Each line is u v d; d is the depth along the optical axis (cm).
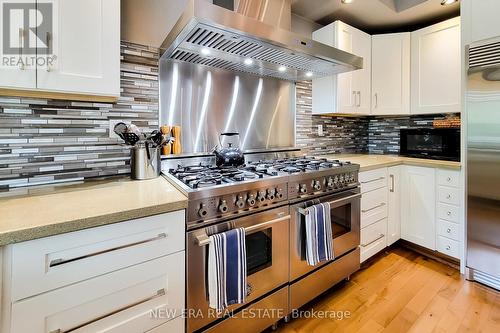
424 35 247
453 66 230
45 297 83
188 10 120
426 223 228
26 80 103
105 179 149
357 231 198
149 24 162
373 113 268
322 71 206
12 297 78
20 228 77
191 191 114
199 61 179
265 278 143
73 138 141
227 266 120
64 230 84
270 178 143
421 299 175
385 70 263
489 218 186
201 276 119
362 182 207
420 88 252
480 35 186
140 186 132
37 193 118
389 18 250
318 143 271
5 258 77
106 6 120
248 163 199
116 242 95
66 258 86
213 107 193
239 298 124
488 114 184
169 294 110
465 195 199
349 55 186
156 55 166
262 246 145
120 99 155
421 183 230
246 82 211
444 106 237
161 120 171
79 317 90
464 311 162
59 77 110
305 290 164
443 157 239
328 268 178
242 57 171
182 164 177
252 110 215
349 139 305
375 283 195
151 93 166
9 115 124
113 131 152
